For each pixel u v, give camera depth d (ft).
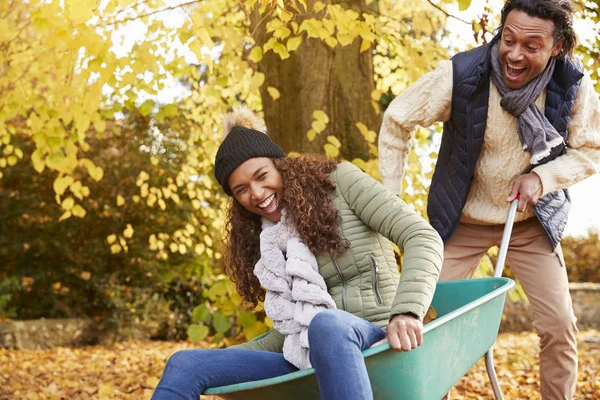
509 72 8.82
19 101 17.70
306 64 15.89
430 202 9.89
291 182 7.50
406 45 16.20
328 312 6.44
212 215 26.17
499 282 8.24
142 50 14.48
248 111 8.13
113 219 35.06
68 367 26.08
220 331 13.20
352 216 7.51
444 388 7.25
